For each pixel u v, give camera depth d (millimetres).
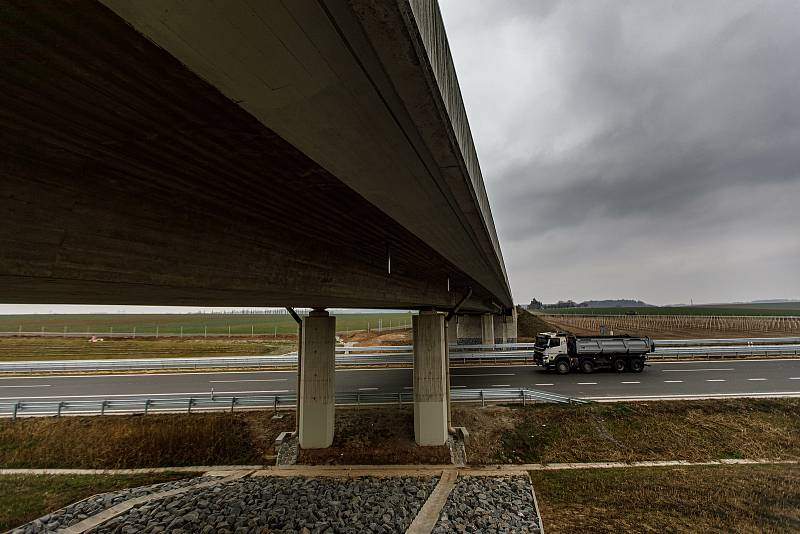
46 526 11258
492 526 10844
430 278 14648
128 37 2053
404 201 6031
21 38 1916
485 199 9297
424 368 16578
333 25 2297
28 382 25500
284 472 14695
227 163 3783
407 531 10609
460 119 5035
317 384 16203
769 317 78250
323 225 6500
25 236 2754
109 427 17297
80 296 4773
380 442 16422
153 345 41250
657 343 34406
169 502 12234
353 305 13391
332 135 3568
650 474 14211
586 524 11055
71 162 2982
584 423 18000
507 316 46969
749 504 11867
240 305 9375
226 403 19375
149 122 2855
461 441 16859
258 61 2410
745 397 19922
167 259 4004
